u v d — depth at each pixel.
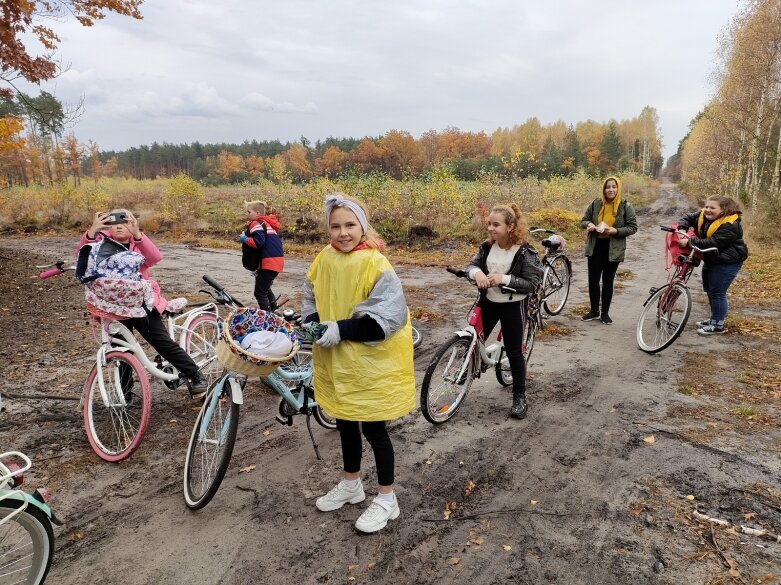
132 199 28.12
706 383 4.96
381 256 2.64
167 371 4.14
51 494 3.24
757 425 4.05
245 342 2.72
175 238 18.84
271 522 2.96
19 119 14.70
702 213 6.27
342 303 2.66
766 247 15.23
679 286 5.82
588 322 7.26
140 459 3.65
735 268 6.29
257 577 2.54
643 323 6.19
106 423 4.06
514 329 4.13
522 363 4.21
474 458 3.63
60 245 16.77
